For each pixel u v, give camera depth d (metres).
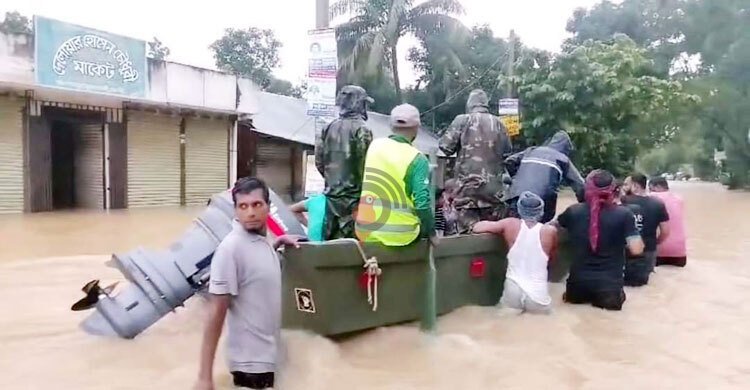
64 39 14.93
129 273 5.08
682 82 34.66
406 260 5.07
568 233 6.66
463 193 6.59
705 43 35.44
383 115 25.70
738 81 35.69
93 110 16.39
